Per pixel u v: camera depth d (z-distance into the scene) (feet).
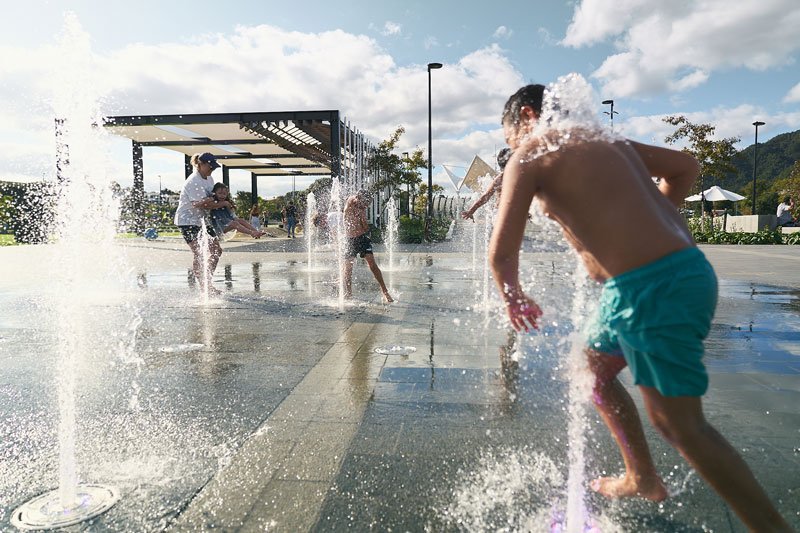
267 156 93.91
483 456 7.58
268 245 67.36
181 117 62.64
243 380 11.26
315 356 13.19
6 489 6.80
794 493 6.47
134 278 30.76
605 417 6.27
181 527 5.90
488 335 15.30
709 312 4.84
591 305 5.76
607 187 4.98
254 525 5.92
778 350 13.67
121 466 7.37
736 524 5.84
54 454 7.79
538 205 5.99
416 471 7.14
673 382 4.78
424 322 17.42
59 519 6.06
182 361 12.78
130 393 10.46
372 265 21.61
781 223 87.86
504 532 5.74
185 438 8.30
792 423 8.79
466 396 10.14
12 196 67.51
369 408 9.55
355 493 6.58
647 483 6.25
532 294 13.29
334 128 63.00
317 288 26.09
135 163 79.10
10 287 26.94
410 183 99.45
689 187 6.13
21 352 13.70
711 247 64.75
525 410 9.39
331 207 62.80
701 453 4.91
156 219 99.55
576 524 5.81
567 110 5.46
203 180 22.97
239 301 22.03
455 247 60.70
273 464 7.39
